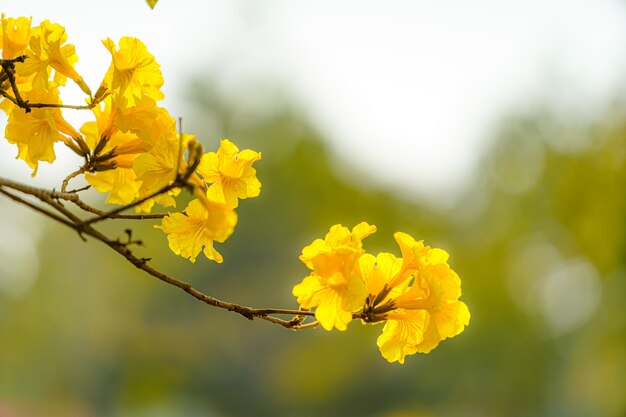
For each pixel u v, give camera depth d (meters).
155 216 2.54
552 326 24.47
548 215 15.87
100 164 2.59
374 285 2.44
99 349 39.84
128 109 2.50
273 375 41.50
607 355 17.61
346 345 34.16
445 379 27.91
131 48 2.55
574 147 15.41
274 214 37.38
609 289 15.22
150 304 40.47
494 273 17.34
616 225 14.46
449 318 2.42
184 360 40.09
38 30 2.74
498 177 16.78
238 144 24.08
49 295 39.78
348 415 36.53
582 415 32.75
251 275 43.00
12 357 40.34
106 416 40.34
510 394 25.95
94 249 38.91
